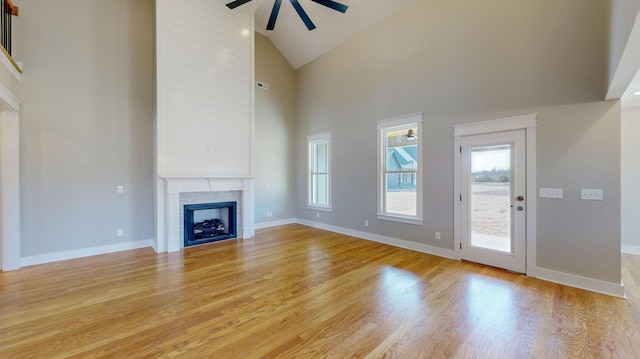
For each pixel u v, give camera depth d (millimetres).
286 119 6535
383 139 4754
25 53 3410
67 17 3715
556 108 2920
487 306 2428
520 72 3152
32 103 3473
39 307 2387
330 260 3746
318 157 6352
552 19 2924
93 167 3957
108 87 4066
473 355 1772
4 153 3248
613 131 2629
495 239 3416
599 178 2705
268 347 1851
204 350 1817
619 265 2627
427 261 3695
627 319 2189
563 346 1859
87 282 2947
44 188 3588
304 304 2467
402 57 4355
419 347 1853
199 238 4707
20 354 1759
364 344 1886
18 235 3352
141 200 4391
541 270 3062
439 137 3908
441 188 3908
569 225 2877
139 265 3512
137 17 4305
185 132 4359
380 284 2920
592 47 2682
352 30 5051
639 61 1896
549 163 2980
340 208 5535
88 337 1950
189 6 4379
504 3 3260
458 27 3672
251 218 5160
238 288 2812
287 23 5574
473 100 3543
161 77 4113
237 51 4934
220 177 4629
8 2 3109
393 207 4664
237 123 4949
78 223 3850
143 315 2262
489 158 3432
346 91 5355
